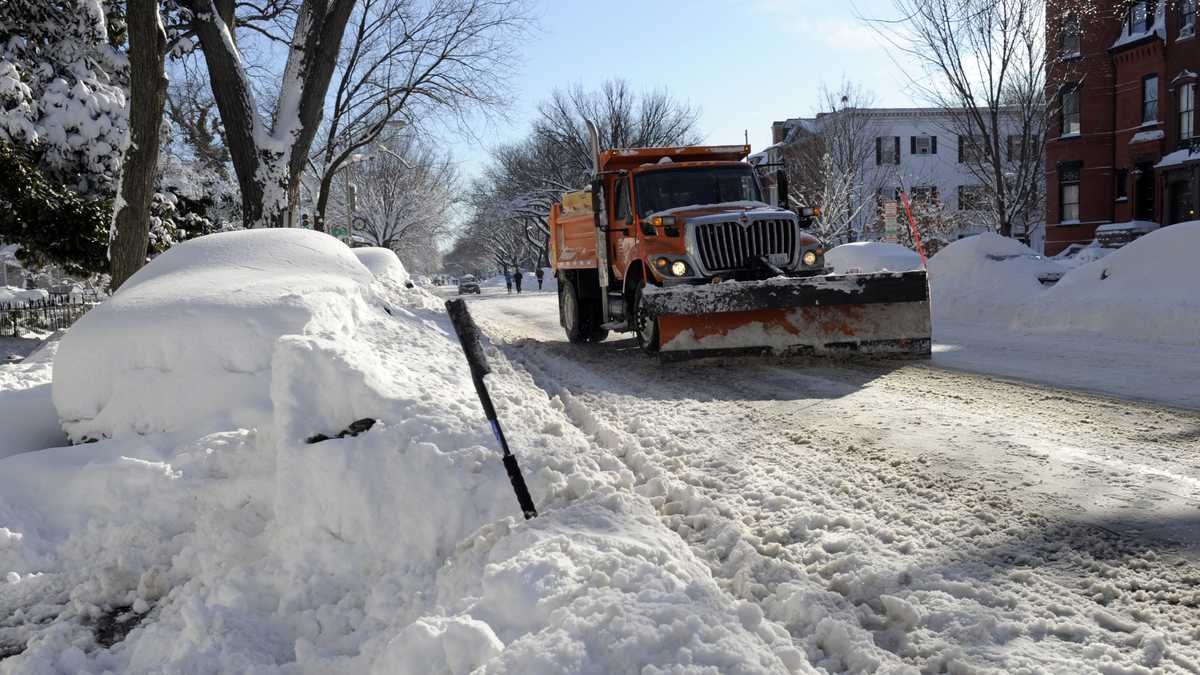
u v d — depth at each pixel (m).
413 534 4.02
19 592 4.38
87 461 5.41
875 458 5.60
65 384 6.17
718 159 13.12
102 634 3.95
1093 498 4.56
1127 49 31.58
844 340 10.16
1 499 5.03
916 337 10.17
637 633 2.55
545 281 66.06
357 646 3.40
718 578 3.67
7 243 18.59
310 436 4.57
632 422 6.93
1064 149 33.84
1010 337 12.23
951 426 6.46
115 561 4.55
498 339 15.15
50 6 18.75
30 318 20.77
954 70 22.41
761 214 10.95
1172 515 4.23
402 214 62.78
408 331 7.86
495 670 2.48
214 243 8.27
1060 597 3.38
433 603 3.47
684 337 10.06
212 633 3.48
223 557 4.30
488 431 4.68
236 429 5.66
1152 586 3.44
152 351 6.07
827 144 42.88
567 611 2.77
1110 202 33.06
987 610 3.28
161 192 21.12
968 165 29.67
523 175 57.56
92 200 18.44
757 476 5.23
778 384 8.70
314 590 3.85
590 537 3.46
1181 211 29.77
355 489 4.18
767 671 2.44
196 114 32.28
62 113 18.19
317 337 5.75
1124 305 11.75
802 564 3.84
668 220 11.06
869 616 3.26
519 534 3.58
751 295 9.83
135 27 13.56
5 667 3.61
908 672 2.78
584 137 50.12
